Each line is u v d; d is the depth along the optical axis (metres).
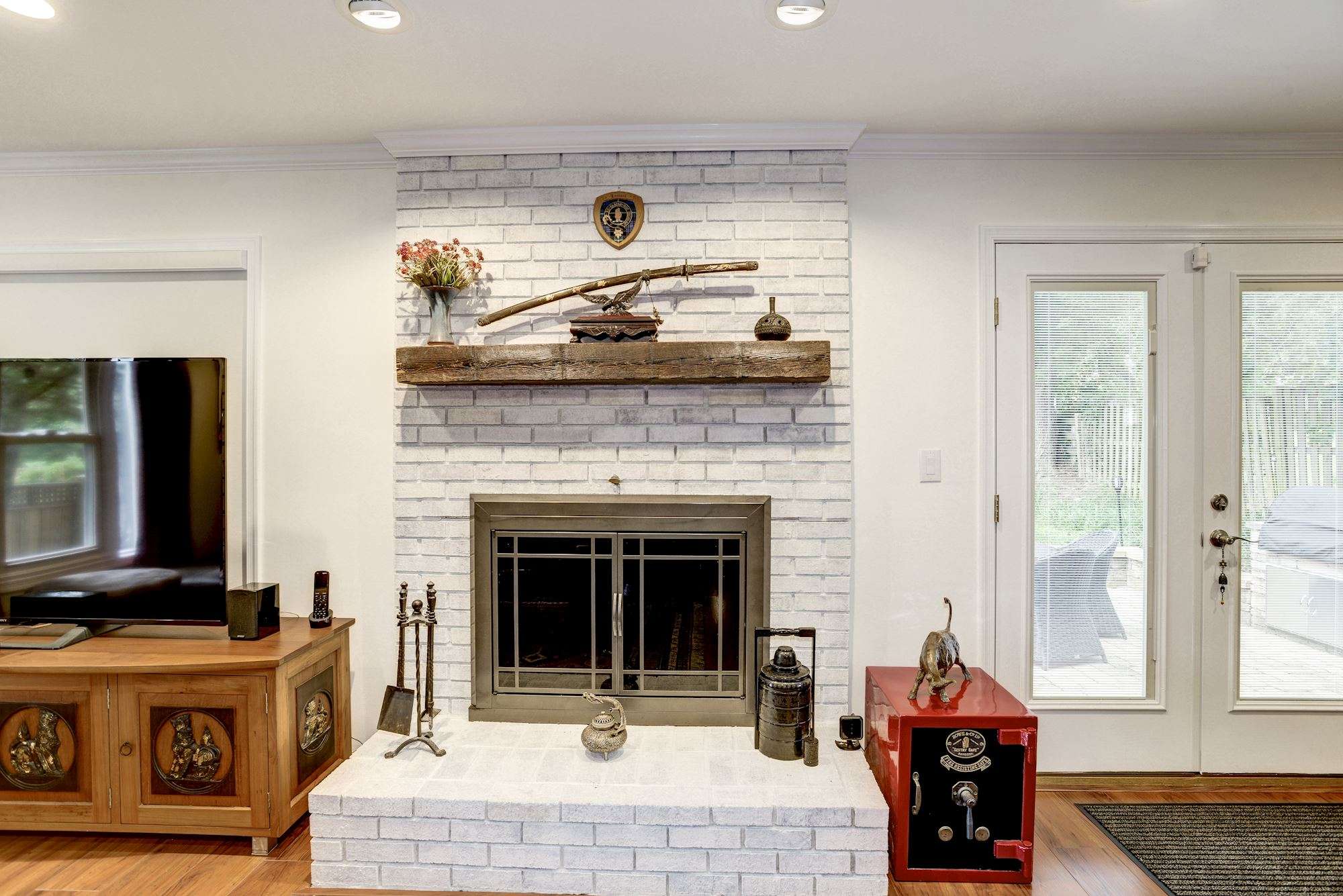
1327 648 2.53
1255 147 2.49
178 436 2.33
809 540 2.47
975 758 2.03
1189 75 2.08
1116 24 1.81
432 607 2.33
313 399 2.62
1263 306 2.53
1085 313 2.54
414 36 1.87
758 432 2.47
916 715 2.01
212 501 2.33
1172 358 2.53
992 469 2.53
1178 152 2.51
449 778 2.07
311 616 2.44
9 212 2.65
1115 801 2.43
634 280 2.38
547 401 2.50
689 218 2.48
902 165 2.54
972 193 2.54
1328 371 2.53
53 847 2.16
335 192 2.61
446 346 2.35
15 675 2.11
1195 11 1.75
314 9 1.74
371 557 2.62
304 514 2.63
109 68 2.02
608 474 2.50
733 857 1.95
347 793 1.99
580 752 2.24
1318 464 2.54
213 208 2.63
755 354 2.29
